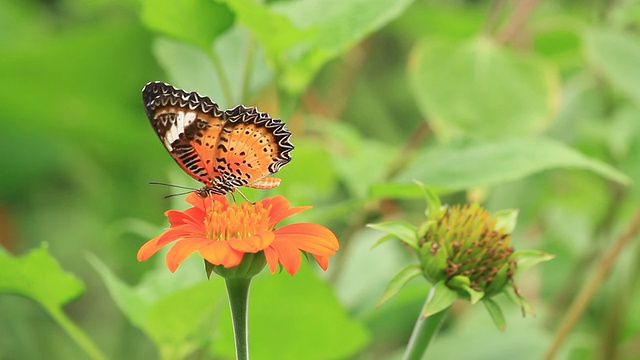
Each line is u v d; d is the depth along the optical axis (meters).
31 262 1.19
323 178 1.42
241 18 1.23
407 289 1.31
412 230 1.16
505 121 1.31
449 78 1.32
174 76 1.31
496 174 1.24
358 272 1.38
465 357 1.35
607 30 1.38
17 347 1.51
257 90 1.29
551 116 1.31
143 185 1.78
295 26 1.23
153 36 1.68
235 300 1.11
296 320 1.24
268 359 1.27
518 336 1.36
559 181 1.67
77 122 1.77
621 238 1.31
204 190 1.12
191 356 1.36
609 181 1.49
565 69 1.69
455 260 1.15
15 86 1.71
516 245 1.43
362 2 1.27
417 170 1.27
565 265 1.66
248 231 1.11
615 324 1.43
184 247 1.09
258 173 1.13
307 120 1.52
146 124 1.76
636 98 1.35
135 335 1.58
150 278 1.28
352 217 1.40
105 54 1.70
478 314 1.48
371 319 1.35
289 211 1.12
